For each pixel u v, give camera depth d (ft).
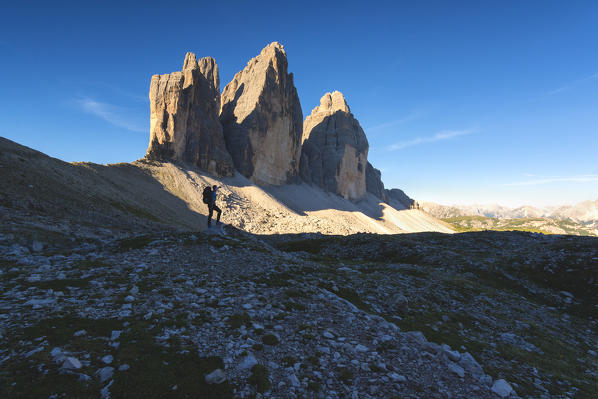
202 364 24.12
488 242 160.66
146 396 19.61
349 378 25.29
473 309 68.44
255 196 635.25
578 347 58.23
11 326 26.09
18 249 73.46
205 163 620.90
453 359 33.94
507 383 29.86
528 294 92.89
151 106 580.30
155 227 237.04
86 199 230.48
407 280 80.84
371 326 39.04
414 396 24.08
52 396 18.06
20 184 182.80
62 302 33.81
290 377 24.21
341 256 147.43
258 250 72.79
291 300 45.09
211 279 50.44
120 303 35.50
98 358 23.02
